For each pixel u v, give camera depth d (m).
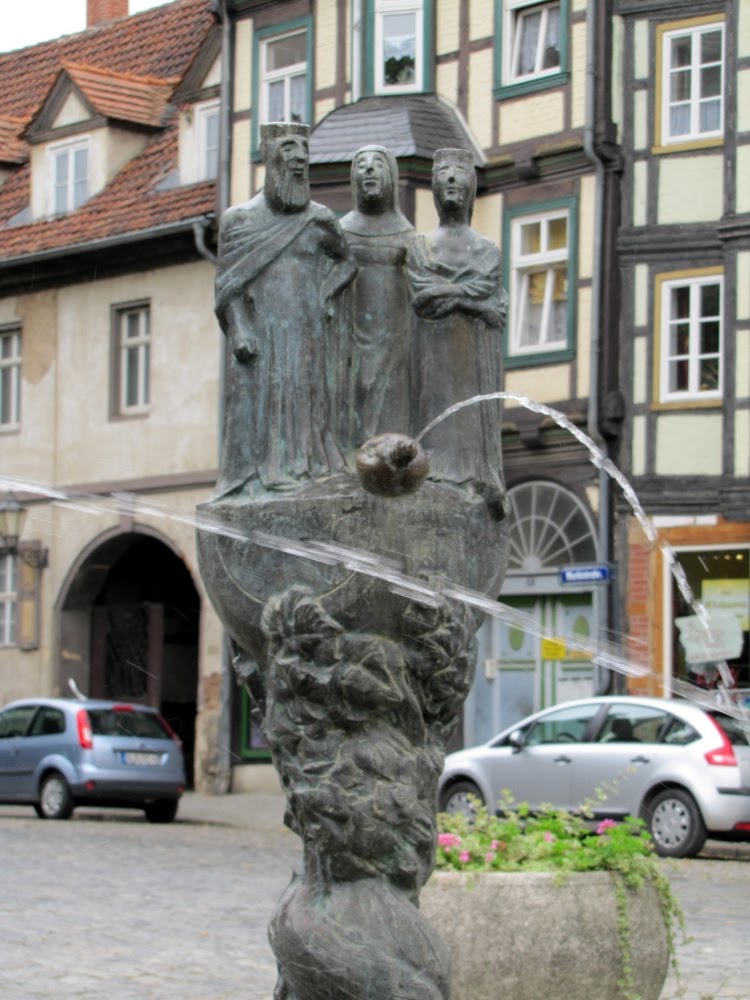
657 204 25.86
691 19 25.80
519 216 26.89
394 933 5.07
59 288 31.80
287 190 5.45
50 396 31.70
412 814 5.11
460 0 27.42
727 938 11.62
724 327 25.16
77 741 22.75
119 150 32.97
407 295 5.58
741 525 24.86
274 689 5.18
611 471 6.48
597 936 7.68
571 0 26.36
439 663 5.18
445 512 5.23
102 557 30.34
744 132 25.31
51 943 11.41
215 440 29.33
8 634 31.22
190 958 10.85
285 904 5.20
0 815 24.00
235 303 5.44
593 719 18.78
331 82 28.58
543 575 26.19
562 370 26.30
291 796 5.16
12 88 39.59
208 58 31.53
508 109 26.97
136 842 19.08
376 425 5.50
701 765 17.75
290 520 5.18
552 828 8.27
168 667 30.80
